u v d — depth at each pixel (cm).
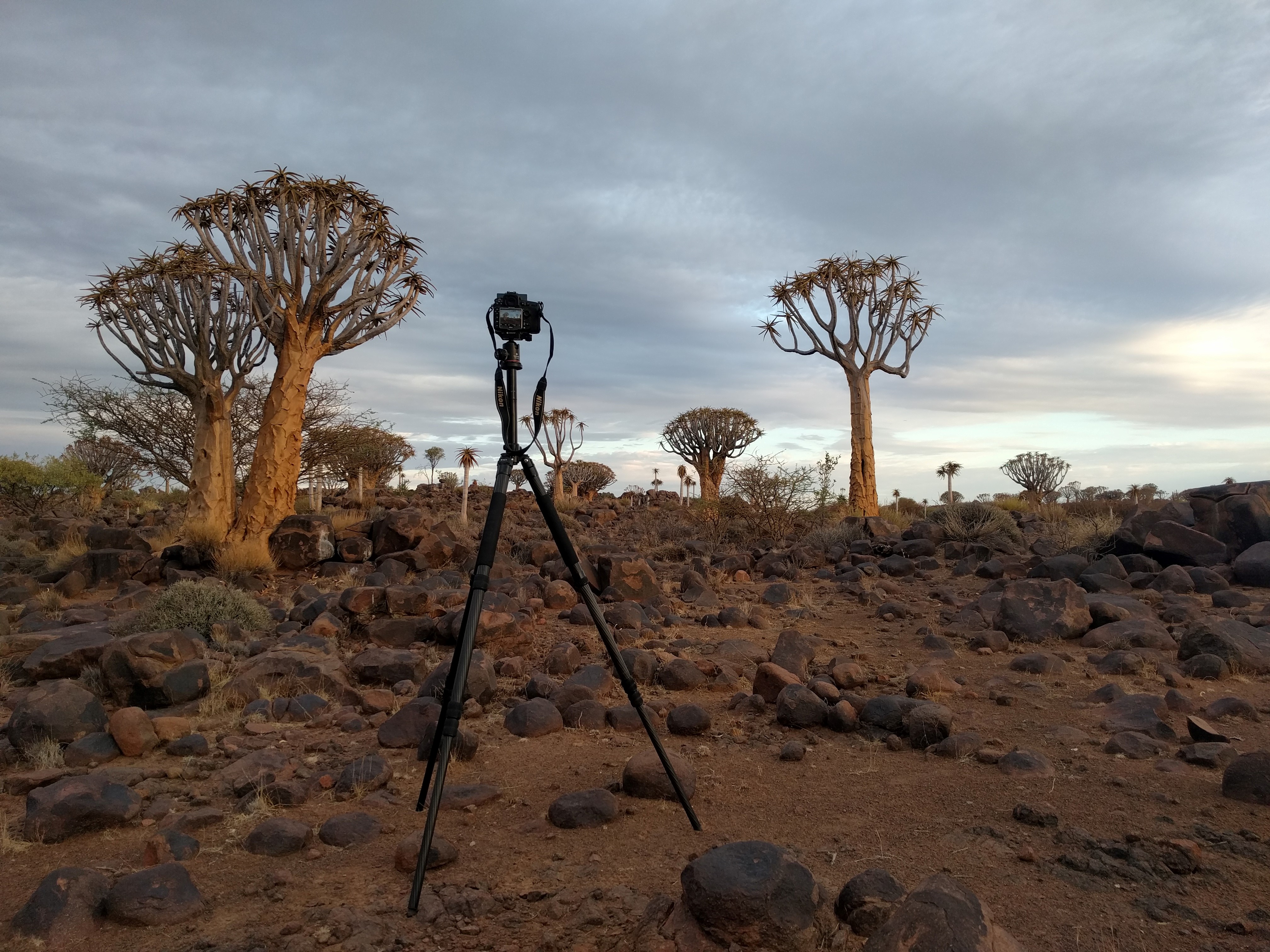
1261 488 1288
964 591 1166
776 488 1945
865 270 2442
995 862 345
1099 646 796
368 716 613
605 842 380
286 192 1456
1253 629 734
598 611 383
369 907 315
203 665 651
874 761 494
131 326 1587
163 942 296
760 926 270
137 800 425
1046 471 3419
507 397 366
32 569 1529
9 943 297
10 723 532
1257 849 352
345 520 1786
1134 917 296
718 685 682
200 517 1569
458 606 919
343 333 1602
